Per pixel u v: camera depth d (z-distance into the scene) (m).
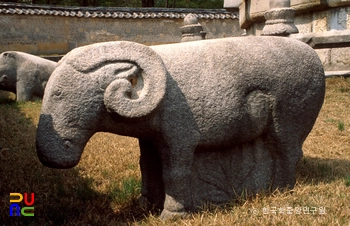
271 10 6.65
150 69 2.54
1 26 13.69
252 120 2.92
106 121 2.61
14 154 4.49
